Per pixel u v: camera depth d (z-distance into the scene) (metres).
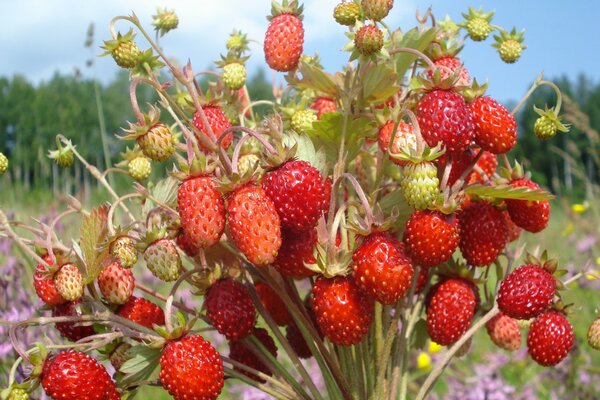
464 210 0.25
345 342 0.23
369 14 0.25
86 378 0.22
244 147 0.24
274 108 0.27
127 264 0.23
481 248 0.25
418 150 0.22
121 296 0.24
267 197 0.21
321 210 0.22
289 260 0.22
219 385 0.22
